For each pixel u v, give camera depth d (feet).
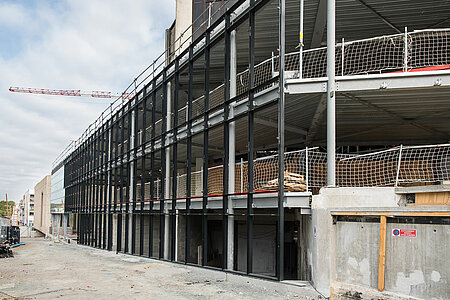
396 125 38.78
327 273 22.86
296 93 28.32
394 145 47.50
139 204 63.67
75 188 115.75
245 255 49.78
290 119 38.40
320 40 42.22
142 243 56.49
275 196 29.43
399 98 29.60
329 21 27.94
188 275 35.58
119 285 30.68
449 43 33.09
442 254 17.87
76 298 25.67
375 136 45.14
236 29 39.47
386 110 33.40
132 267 43.16
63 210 143.23
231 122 36.58
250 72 33.40
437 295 17.84
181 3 73.05
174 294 26.37
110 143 79.56
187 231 42.34
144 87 60.08
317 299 22.90
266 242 46.11
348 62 37.17
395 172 31.35
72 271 40.42
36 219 254.47
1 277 36.50
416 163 30.89
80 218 103.71
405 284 19.16
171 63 50.37
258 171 38.06
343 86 27.20
